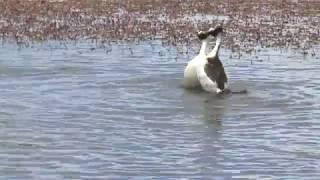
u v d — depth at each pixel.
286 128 15.19
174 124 15.32
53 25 30.77
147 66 21.97
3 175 11.89
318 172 12.33
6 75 19.88
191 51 25.23
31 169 12.21
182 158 12.96
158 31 30.14
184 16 35.78
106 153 13.17
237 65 22.73
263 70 21.89
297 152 13.46
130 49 25.39
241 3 42.38
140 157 12.98
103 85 18.89
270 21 34.56
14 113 15.80
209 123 15.48
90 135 14.31
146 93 18.17
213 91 18.47
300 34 30.23
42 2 39.41
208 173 12.18
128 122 15.39
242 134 14.66
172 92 18.41
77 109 16.30
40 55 23.56
